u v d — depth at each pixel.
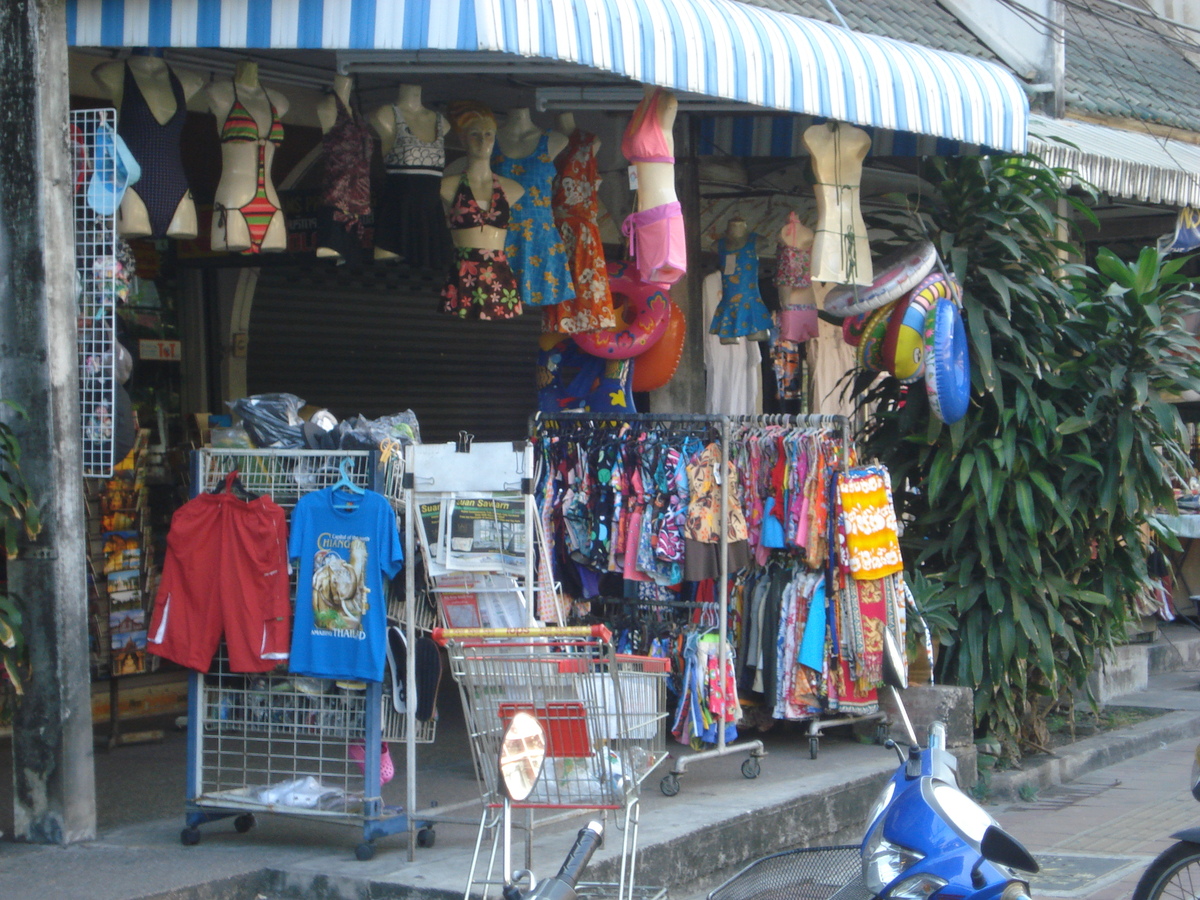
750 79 6.04
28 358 5.31
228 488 5.41
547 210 7.14
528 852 4.64
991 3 11.23
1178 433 7.83
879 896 3.36
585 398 8.12
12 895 4.74
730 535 6.64
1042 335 7.97
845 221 7.24
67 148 5.39
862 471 6.85
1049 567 8.08
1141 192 9.87
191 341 8.23
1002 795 7.80
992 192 7.90
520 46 4.97
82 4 5.44
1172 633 13.09
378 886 4.94
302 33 5.12
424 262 6.69
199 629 5.38
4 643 5.02
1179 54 15.05
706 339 10.49
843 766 6.88
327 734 5.47
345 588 5.17
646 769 4.81
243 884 5.08
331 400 9.14
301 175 7.97
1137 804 7.76
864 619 6.86
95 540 7.22
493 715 4.61
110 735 7.30
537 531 5.38
